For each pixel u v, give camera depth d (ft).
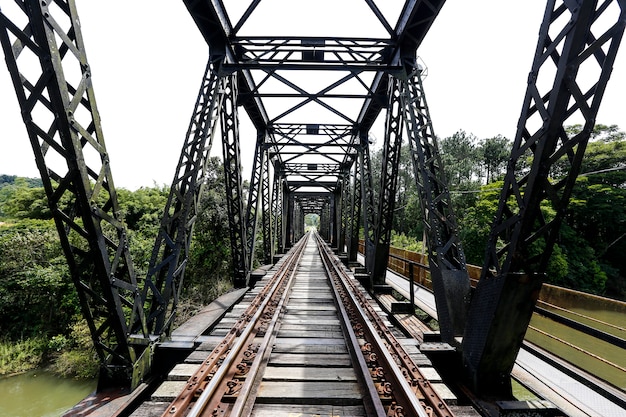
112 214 10.23
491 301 10.67
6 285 45.16
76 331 42.29
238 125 25.84
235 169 26.32
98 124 9.52
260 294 23.93
